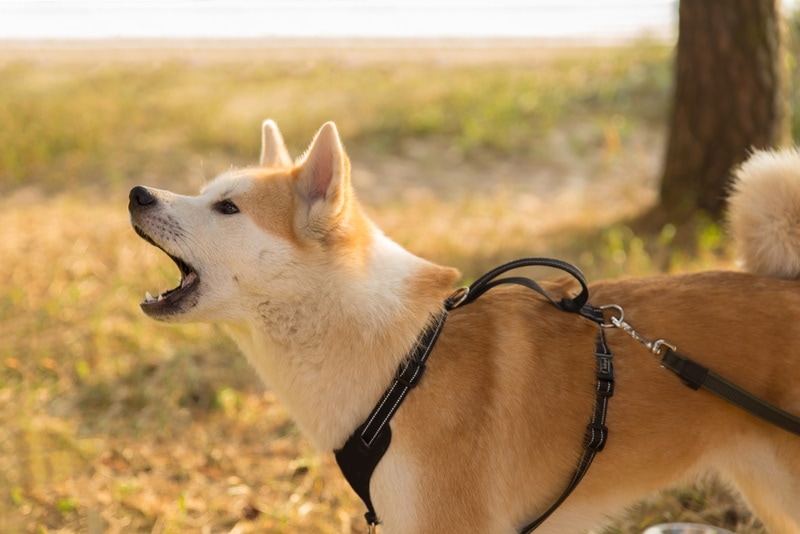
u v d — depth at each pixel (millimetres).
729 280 3182
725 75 6938
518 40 19172
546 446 3012
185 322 3184
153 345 5820
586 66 14719
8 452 4562
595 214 8266
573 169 10477
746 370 2988
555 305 3113
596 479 3076
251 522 4098
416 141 11570
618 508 3180
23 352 5750
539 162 10773
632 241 6828
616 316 3117
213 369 5562
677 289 3158
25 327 6141
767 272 3355
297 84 14539
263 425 5000
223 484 4418
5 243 7754
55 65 16094
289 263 3061
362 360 2982
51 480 4379
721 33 6875
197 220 3141
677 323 3049
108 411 5109
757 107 6914
